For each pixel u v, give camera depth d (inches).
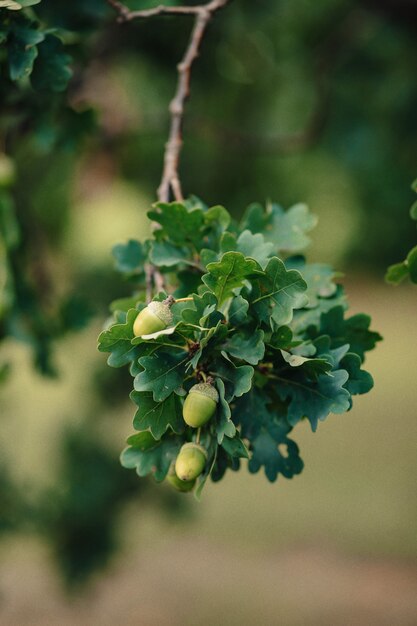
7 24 31.0
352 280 289.3
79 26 37.0
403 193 81.1
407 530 117.3
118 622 98.1
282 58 72.3
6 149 39.4
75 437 68.6
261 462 28.9
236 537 120.3
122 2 42.9
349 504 125.6
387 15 57.9
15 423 64.9
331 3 71.0
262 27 65.9
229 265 27.1
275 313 27.5
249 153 71.0
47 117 37.4
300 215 31.2
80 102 44.8
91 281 63.9
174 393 27.4
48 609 99.3
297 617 99.3
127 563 113.1
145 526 122.3
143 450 28.2
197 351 27.2
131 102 61.7
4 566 107.9
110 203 65.2
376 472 135.2
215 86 68.1
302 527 121.3
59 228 65.7
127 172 66.7
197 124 63.2
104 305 63.1
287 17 68.5
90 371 66.5
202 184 72.6
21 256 42.3
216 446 26.8
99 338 26.9
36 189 60.9
